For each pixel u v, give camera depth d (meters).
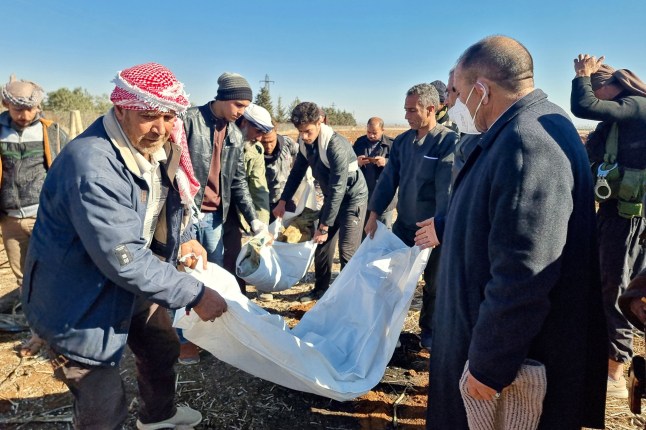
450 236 1.95
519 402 1.77
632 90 2.83
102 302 1.99
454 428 2.04
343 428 2.87
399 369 3.52
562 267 1.71
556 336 1.77
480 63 1.82
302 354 2.57
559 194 1.60
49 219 1.93
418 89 3.44
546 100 1.81
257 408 3.04
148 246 2.36
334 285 3.54
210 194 3.62
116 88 1.88
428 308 3.70
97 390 2.07
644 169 2.79
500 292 1.64
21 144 3.82
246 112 4.43
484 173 1.75
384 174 3.90
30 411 2.94
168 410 2.69
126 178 1.93
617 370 3.05
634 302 1.73
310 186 5.02
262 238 4.08
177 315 2.49
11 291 4.34
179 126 2.35
